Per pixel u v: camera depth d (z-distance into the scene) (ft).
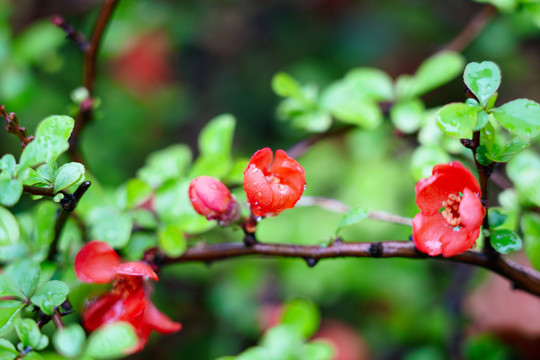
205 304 3.25
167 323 2.03
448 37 4.33
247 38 4.69
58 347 1.80
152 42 4.24
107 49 3.22
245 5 4.63
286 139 4.17
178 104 4.44
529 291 1.99
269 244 2.06
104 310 2.00
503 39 3.70
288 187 1.95
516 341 2.64
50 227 2.10
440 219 1.92
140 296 2.00
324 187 3.34
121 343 1.80
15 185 1.88
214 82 4.64
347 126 2.45
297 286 3.03
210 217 2.00
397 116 2.32
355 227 2.93
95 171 3.68
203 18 4.48
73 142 2.29
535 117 1.86
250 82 4.57
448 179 1.91
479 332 2.67
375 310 3.23
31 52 2.78
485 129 1.89
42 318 1.93
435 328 2.78
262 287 3.17
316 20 4.64
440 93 4.09
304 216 2.99
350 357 3.09
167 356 3.22
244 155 4.13
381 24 4.48
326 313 3.25
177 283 3.28
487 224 1.93
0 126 3.44
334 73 4.33
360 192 3.09
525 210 2.14
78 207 2.20
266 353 2.17
